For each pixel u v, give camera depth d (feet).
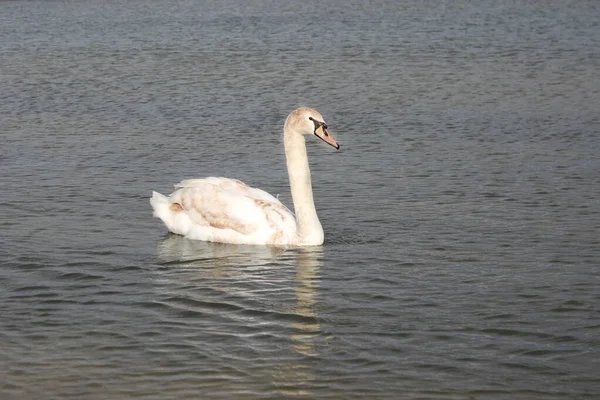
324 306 42.75
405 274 46.78
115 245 51.60
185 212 53.42
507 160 69.46
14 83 102.89
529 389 35.09
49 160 70.64
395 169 67.56
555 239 51.75
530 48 123.85
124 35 138.10
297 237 51.47
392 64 112.88
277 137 78.43
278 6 172.76
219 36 136.56
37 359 37.65
